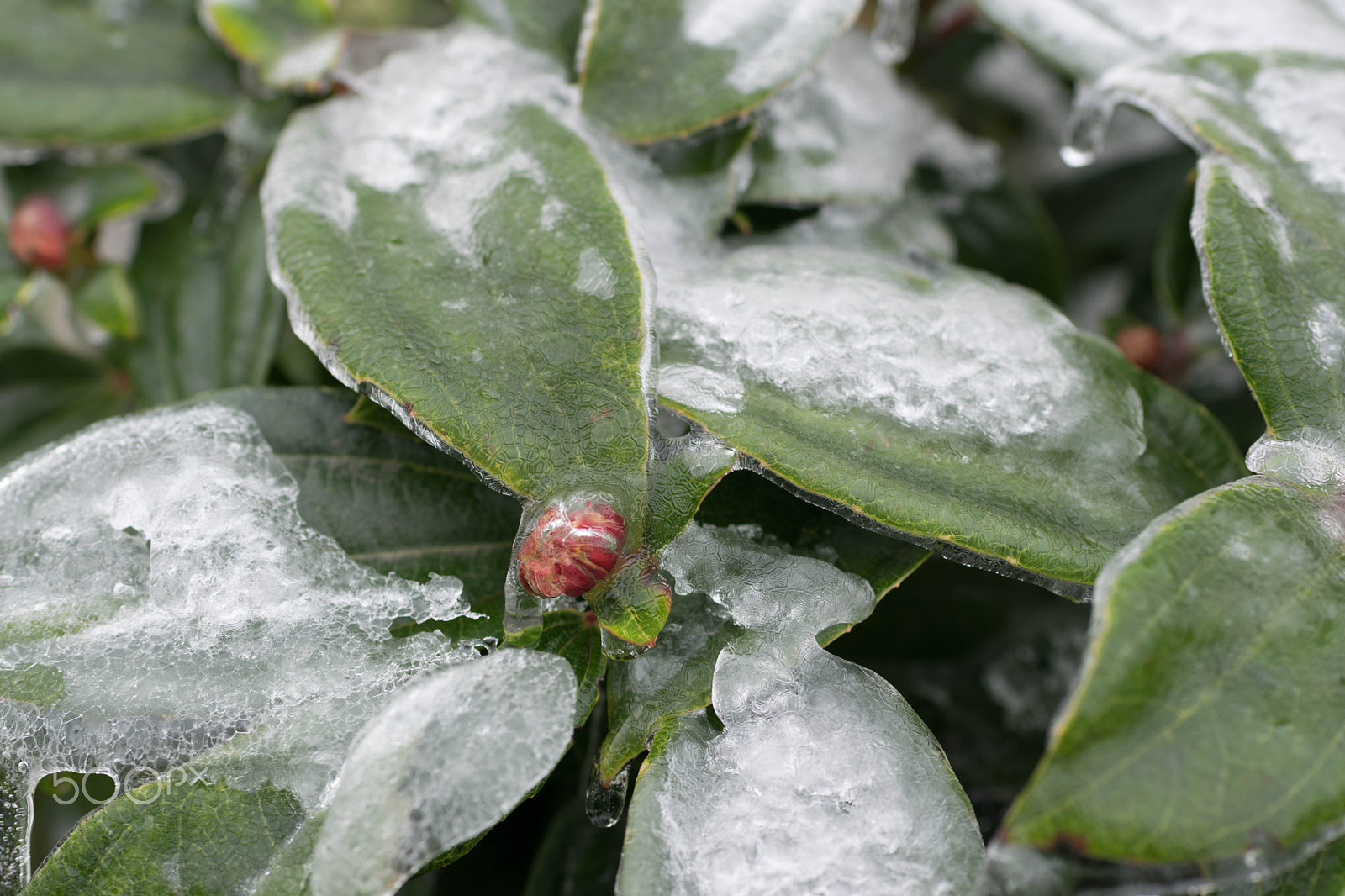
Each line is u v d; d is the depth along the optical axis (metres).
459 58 0.34
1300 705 0.28
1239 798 0.27
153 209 0.37
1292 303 0.30
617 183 0.31
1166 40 0.34
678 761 0.30
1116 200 0.46
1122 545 0.30
